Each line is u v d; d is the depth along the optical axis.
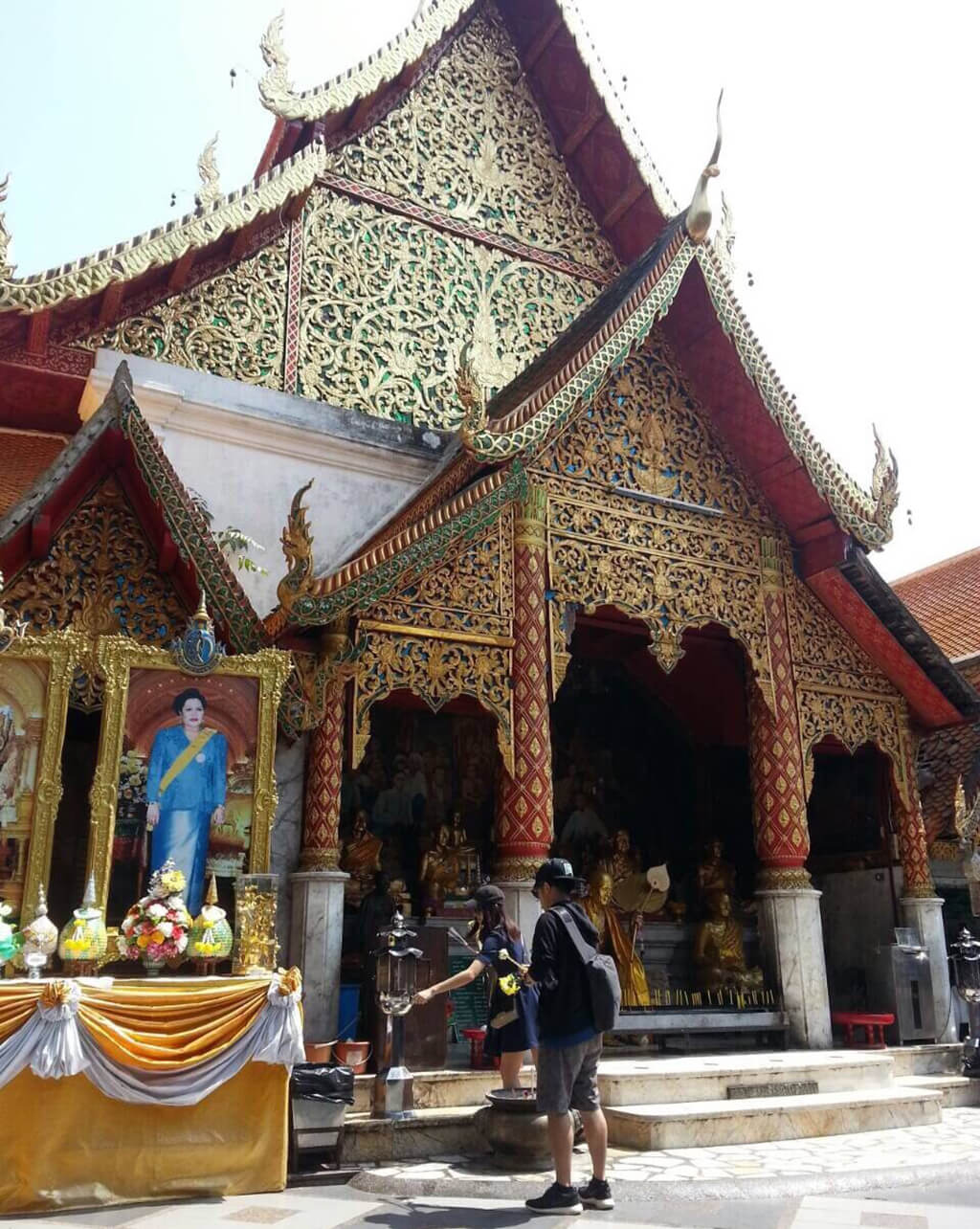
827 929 13.65
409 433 13.18
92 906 6.98
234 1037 6.42
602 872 12.45
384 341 13.47
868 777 13.46
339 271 13.41
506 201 15.05
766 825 11.67
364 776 12.81
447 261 14.27
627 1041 10.69
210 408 11.91
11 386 11.49
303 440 12.42
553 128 15.82
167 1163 6.16
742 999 11.56
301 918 8.77
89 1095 6.04
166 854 7.61
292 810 9.19
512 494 10.07
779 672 12.01
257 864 7.73
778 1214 5.83
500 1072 8.35
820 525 12.27
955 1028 11.99
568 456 11.27
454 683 9.93
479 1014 10.54
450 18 14.55
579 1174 6.83
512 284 14.71
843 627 12.80
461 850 11.76
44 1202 5.79
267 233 13.00
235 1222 5.57
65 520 8.79
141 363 11.79
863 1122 8.72
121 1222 5.58
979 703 12.55
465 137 14.98
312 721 8.91
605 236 15.77
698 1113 8.02
